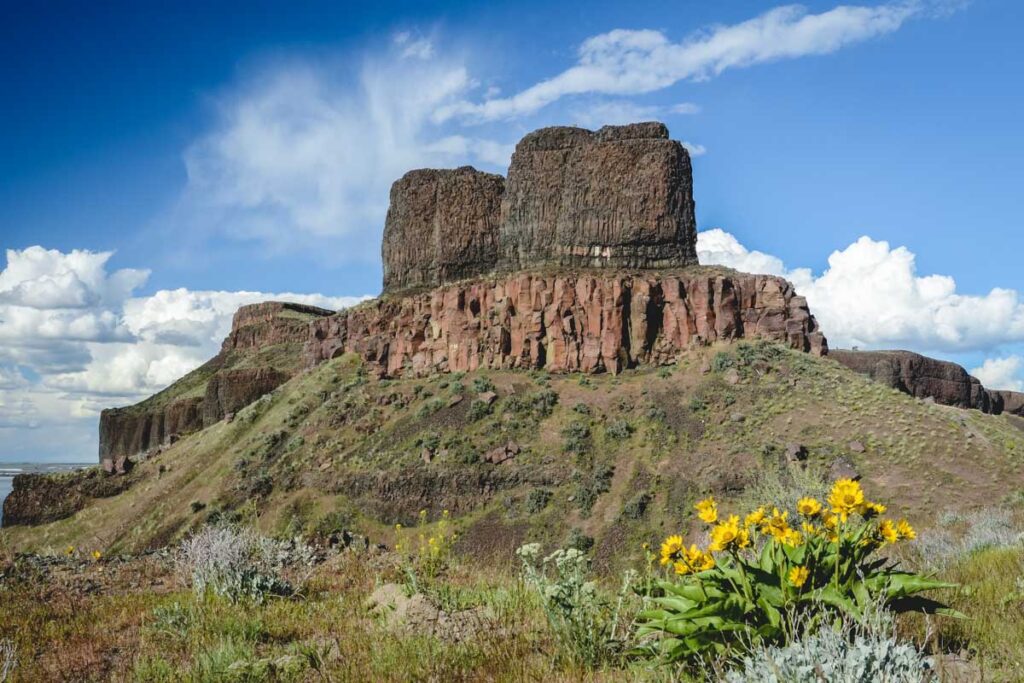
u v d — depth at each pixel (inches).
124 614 482.3
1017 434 3759.8
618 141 4399.6
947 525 1014.4
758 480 2480.3
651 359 3538.4
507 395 3422.7
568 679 280.8
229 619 427.2
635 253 4207.7
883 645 214.1
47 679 353.4
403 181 5364.2
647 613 291.7
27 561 708.7
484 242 4928.6
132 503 3946.9
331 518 3002.0
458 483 2930.6
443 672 301.6
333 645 367.6
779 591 256.8
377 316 4372.5
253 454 3671.3
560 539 2524.6
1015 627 291.3
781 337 3491.6
